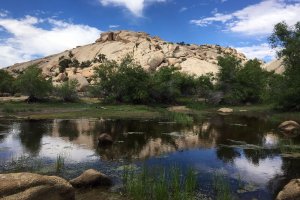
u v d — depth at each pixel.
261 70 83.06
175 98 78.94
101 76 75.44
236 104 73.69
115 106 63.72
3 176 10.34
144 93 70.56
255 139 26.78
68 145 24.16
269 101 56.44
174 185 13.54
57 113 50.78
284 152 21.66
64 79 121.19
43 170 17.09
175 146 23.89
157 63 149.88
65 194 10.85
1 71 99.56
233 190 13.98
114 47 181.12
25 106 60.66
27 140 26.23
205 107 67.06
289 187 12.23
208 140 26.36
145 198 12.63
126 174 15.15
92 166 17.92
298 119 42.12
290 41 50.31
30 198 9.84
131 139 26.83
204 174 16.45
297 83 48.81
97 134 29.41
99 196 13.04
